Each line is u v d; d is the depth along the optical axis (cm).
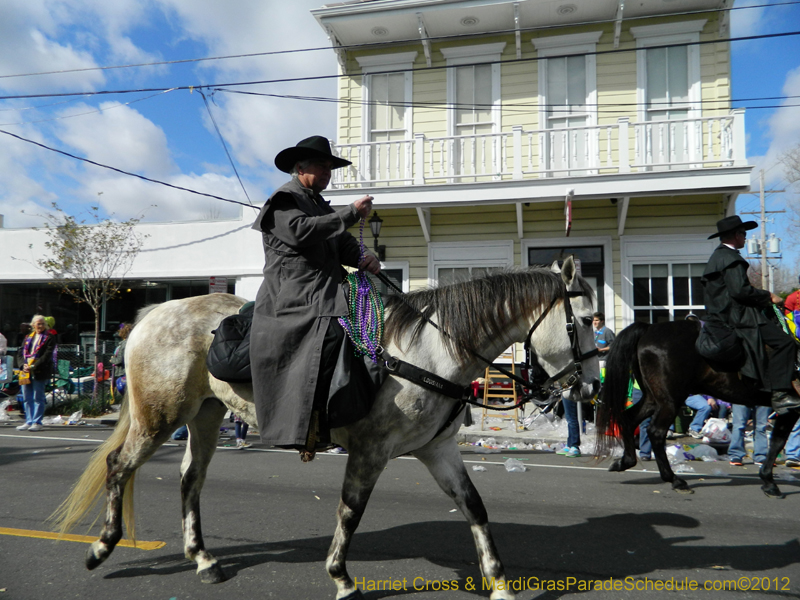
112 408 1201
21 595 329
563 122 1210
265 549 404
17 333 1734
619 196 1091
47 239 1669
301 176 334
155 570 365
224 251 1541
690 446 829
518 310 335
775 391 539
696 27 1152
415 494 561
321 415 304
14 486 582
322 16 1214
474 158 1185
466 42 1251
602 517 488
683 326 606
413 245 1259
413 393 308
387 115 1286
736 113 1059
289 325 304
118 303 1705
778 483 629
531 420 998
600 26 1193
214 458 748
